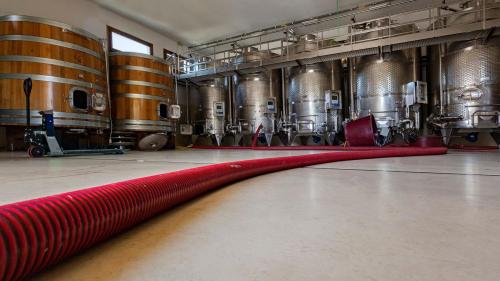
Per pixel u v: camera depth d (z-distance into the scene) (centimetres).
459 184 178
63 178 202
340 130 957
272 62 898
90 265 76
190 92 1217
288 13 929
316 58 848
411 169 267
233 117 1140
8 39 527
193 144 1209
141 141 745
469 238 85
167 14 923
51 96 544
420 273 64
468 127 700
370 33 846
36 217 68
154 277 67
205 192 176
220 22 984
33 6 702
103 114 653
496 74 671
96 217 84
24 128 570
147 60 793
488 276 62
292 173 259
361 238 87
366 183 189
